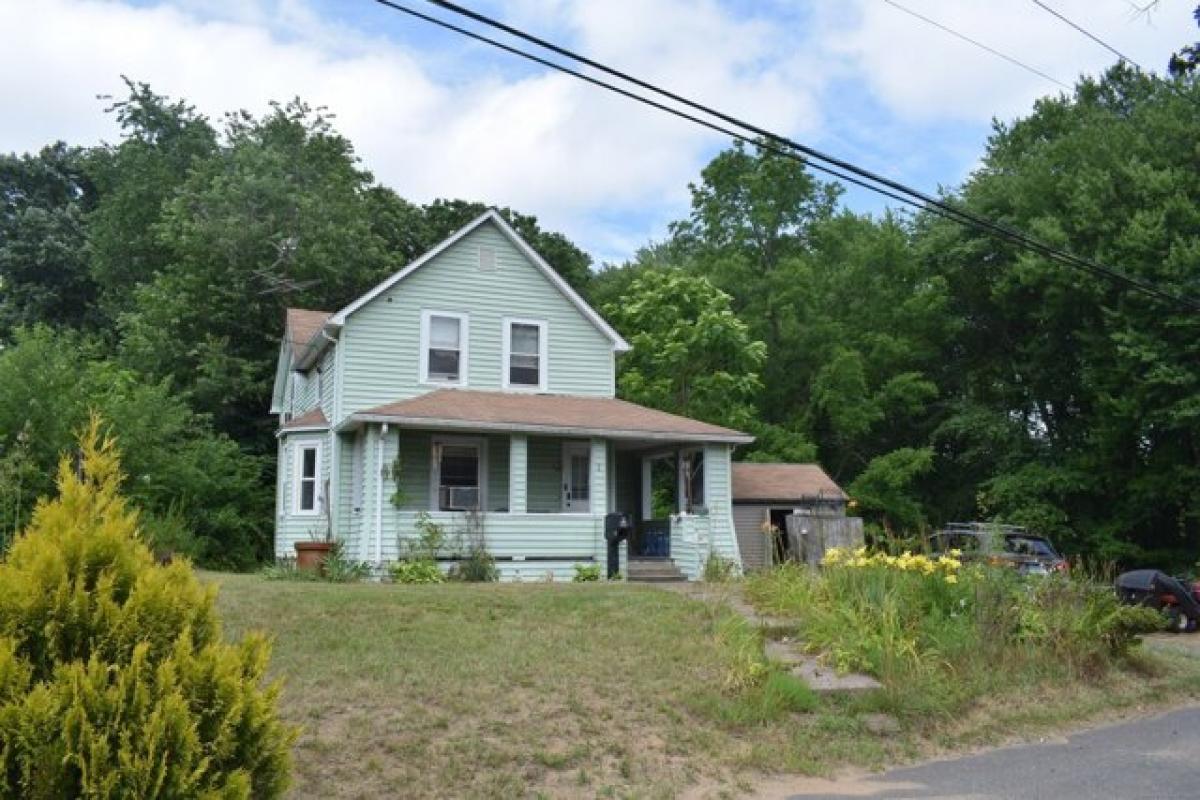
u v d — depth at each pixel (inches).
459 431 785.6
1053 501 1291.8
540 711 323.9
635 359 1236.5
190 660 178.2
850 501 986.7
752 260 1690.5
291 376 1031.0
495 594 505.0
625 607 480.7
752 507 963.3
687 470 855.7
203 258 1229.1
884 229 1473.9
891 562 488.1
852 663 399.2
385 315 821.2
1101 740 359.9
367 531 713.6
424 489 797.9
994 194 1364.4
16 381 776.3
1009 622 452.1
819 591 474.6
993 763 322.0
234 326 1213.1
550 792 270.2
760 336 1440.7
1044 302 1277.1
